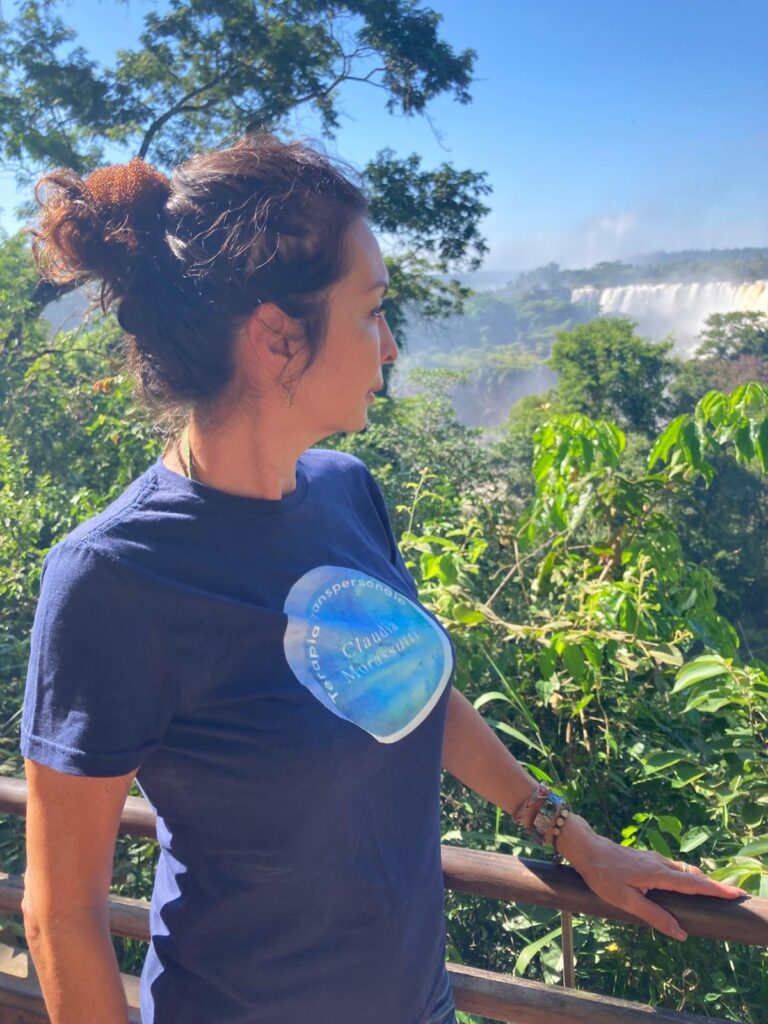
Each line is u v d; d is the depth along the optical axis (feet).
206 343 2.80
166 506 2.87
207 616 2.82
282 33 43.47
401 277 52.21
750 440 8.64
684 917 3.41
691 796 7.25
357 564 3.30
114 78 43.62
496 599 9.87
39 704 2.73
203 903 2.95
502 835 6.42
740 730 6.69
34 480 16.87
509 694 7.34
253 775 2.82
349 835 2.95
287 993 2.95
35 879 2.75
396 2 45.37
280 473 3.10
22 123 42.42
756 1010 5.82
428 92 47.21
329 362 2.91
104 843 2.78
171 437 3.14
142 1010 3.11
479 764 3.86
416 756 3.20
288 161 2.79
